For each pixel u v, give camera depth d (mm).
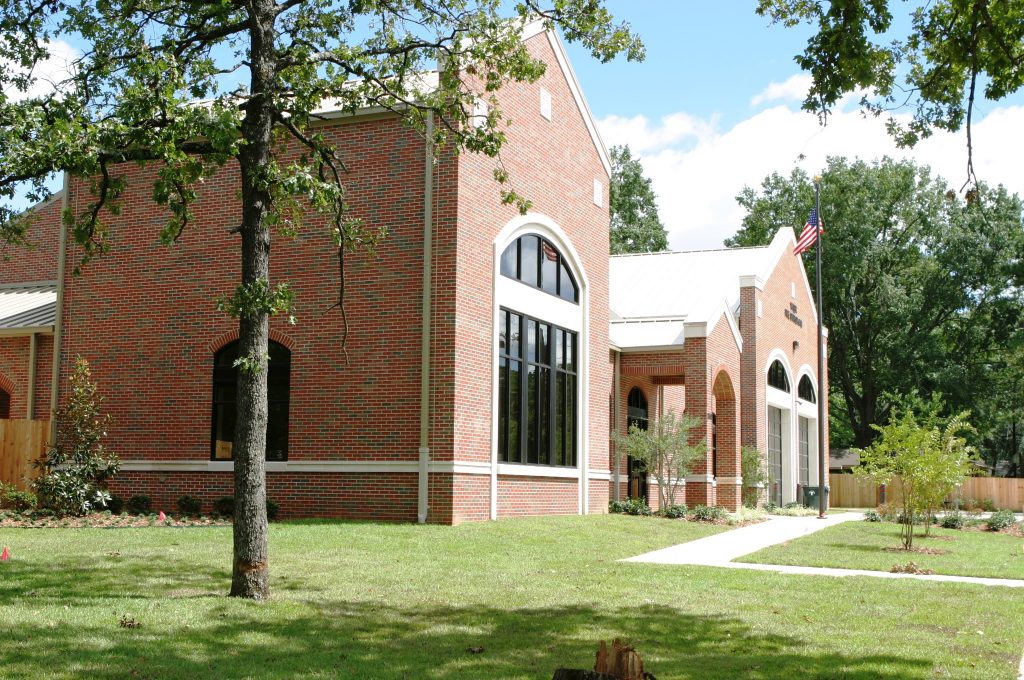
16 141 10781
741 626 10219
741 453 32500
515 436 21922
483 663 8234
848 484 46625
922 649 9148
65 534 16266
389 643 8922
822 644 9320
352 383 20047
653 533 21141
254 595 10805
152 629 8961
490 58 13547
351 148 20500
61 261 22609
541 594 12055
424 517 19156
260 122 11336
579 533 19391
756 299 34312
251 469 10938
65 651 7938
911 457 21109
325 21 13367
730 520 26594
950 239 57500
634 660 5934
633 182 65062
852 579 14414
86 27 12430
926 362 57562
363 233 13797
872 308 58531
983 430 60594
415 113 13703
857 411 67438
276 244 20812
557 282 24312
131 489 21594
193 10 12570
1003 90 10758
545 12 12938
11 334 22891
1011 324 58062
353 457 19859
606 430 26438
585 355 25219
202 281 21500
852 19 10203
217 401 21281
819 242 33625
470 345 19953
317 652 8422
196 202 21703
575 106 25516
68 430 20875
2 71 12547
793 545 20062
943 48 10672
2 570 12367
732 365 32312
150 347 21797
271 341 20844
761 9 11094
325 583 12234
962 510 43219
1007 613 11484
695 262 38094
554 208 24000
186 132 10734
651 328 32062
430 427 19359
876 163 59312
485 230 20703
